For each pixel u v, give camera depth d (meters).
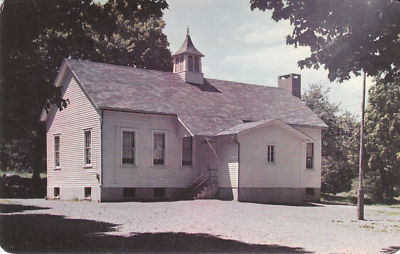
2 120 12.92
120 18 45.56
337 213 24.89
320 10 12.66
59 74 31.80
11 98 12.66
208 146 32.06
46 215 19.11
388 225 19.70
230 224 17.41
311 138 34.16
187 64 36.06
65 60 31.03
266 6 13.55
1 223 15.93
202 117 31.78
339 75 13.60
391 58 12.43
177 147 31.16
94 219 17.94
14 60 12.91
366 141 43.28
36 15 12.60
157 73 35.38
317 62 13.68
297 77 42.53
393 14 11.93
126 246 12.03
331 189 52.00
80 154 29.75
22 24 12.18
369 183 44.56
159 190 30.50
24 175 50.34
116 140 28.48
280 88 42.25
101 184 27.62
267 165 31.52
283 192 32.56
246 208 24.80
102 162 27.81
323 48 13.26
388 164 42.62
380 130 42.72
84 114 29.70
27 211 20.86
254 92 39.44
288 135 33.22
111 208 22.80
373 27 12.26
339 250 12.48
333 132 50.06
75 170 30.12
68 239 12.94
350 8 12.24
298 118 37.03
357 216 21.98
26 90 12.91
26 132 13.94
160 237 13.62
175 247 12.05
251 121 33.97
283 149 32.78
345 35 12.99
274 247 12.50
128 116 29.11
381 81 14.11
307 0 12.91
